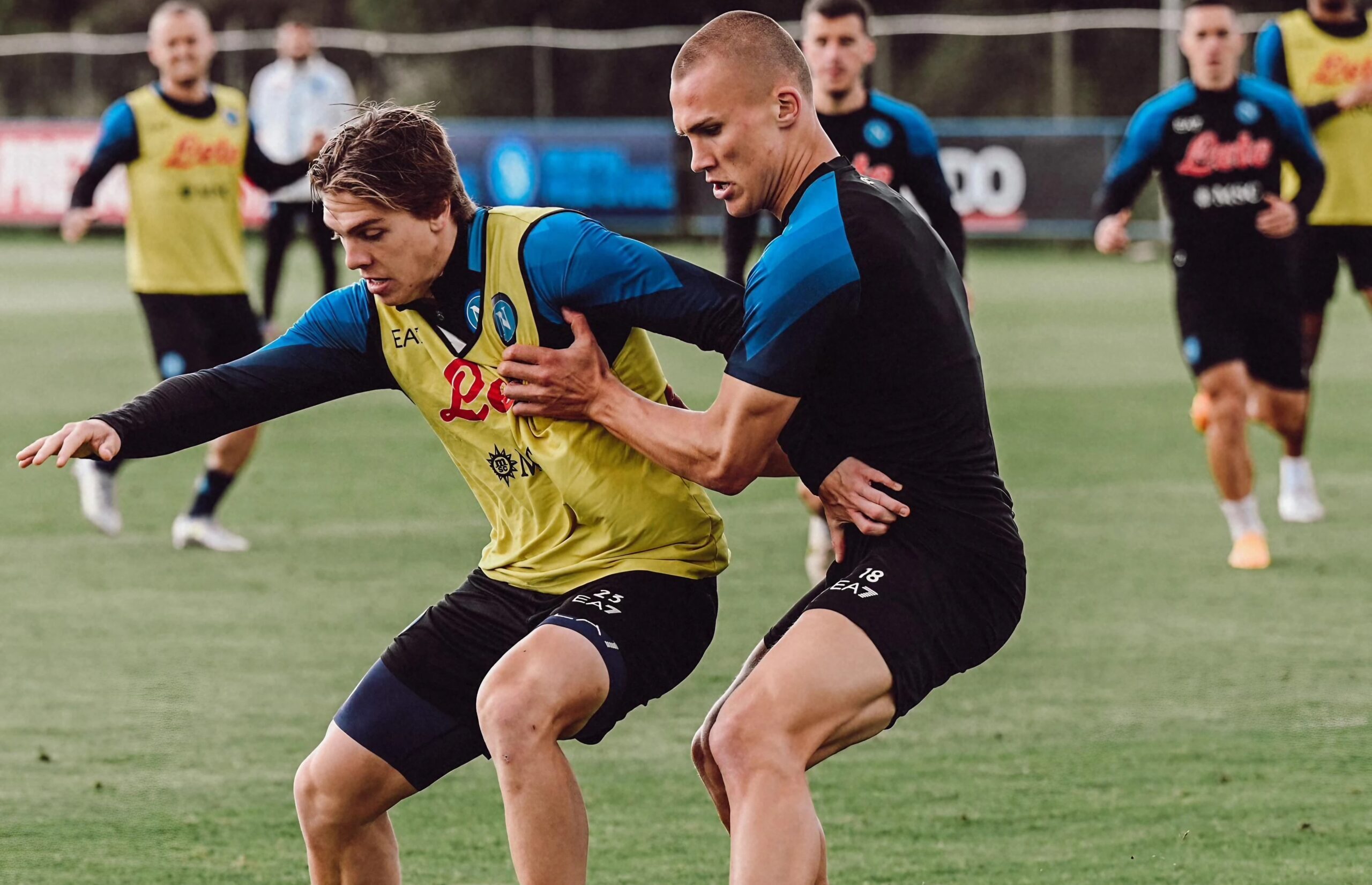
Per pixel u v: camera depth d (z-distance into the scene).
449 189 8.34
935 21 70.19
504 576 8.98
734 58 8.31
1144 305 46.28
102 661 15.27
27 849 10.77
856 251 8.09
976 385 8.52
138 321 42.09
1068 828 11.07
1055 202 57.06
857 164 17.50
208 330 21.12
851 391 8.35
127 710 13.80
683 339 8.56
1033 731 13.23
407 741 8.70
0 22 82.44
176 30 20.64
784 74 8.35
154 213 20.64
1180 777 12.07
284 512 22.11
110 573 18.78
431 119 8.48
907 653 8.09
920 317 8.21
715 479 8.28
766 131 8.35
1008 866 10.41
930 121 69.94
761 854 7.61
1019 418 29.02
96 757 12.65
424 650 8.78
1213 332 19.02
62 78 72.25
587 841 8.19
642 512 8.75
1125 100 69.00
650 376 8.99
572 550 8.88
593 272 8.38
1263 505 22.28
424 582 18.33
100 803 11.66
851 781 12.09
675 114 8.50
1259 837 10.87
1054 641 15.88
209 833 11.09
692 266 8.52
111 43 71.75
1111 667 15.00
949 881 10.17
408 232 8.26
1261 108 19.09
